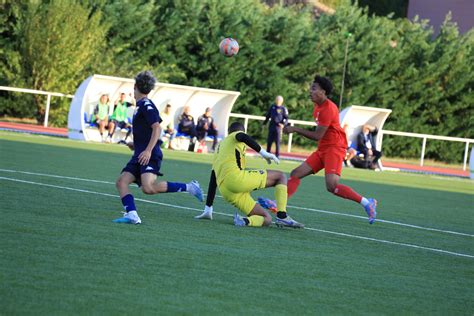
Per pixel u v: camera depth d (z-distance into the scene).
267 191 33.22
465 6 127.81
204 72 81.75
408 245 21.48
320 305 12.99
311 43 84.69
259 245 18.36
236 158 21.42
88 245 15.88
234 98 62.25
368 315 12.69
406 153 89.56
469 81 89.94
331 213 27.47
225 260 15.92
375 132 64.44
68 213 20.19
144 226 19.31
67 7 71.56
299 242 19.64
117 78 56.25
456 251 21.38
